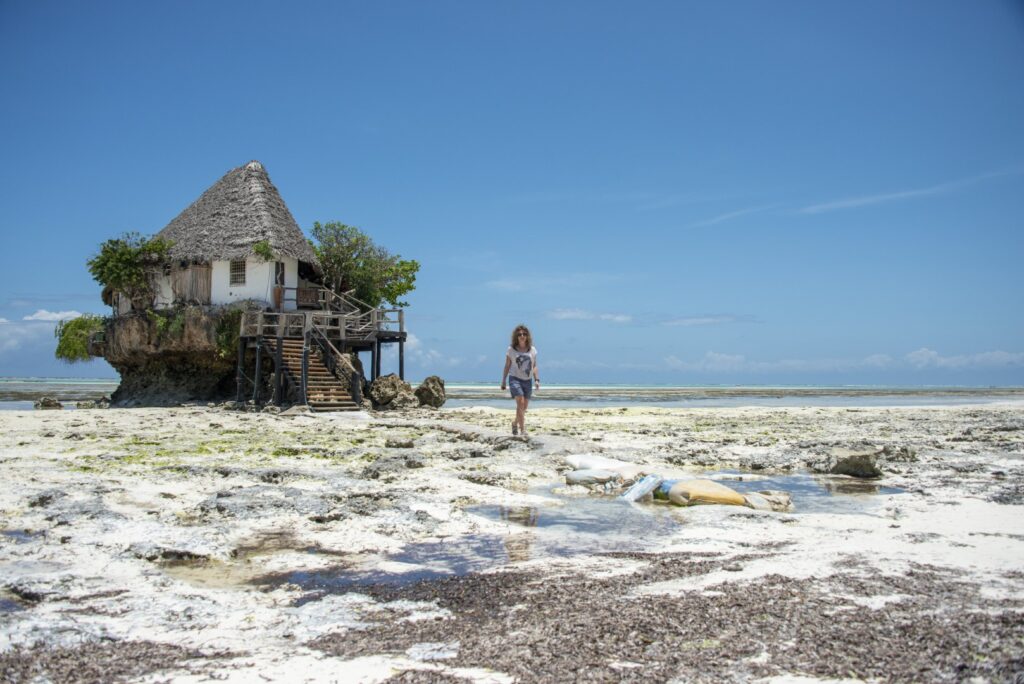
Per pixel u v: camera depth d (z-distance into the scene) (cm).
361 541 691
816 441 1670
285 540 698
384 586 538
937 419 2641
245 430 1812
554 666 362
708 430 2056
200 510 822
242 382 2786
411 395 2872
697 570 551
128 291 3147
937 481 1084
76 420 2080
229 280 3070
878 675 337
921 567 546
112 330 3198
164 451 1349
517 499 931
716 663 357
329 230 3772
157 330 3006
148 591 528
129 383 3288
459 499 915
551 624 427
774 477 1158
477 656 383
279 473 1058
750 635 393
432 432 1778
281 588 539
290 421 2122
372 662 379
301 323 2872
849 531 712
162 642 418
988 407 3781
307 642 416
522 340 1588
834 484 1079
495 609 471
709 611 437
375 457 1312
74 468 1120
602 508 871
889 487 1050
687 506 880
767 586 493
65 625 445
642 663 361
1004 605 439
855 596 464
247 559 629
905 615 420
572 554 639
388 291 3912
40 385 8494
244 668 372
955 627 395
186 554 629
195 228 3222
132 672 368
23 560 605
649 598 473
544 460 1285
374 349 2925
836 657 358
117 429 1800
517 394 1578
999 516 795
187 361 3117
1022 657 349
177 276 3134
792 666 350
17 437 1579
